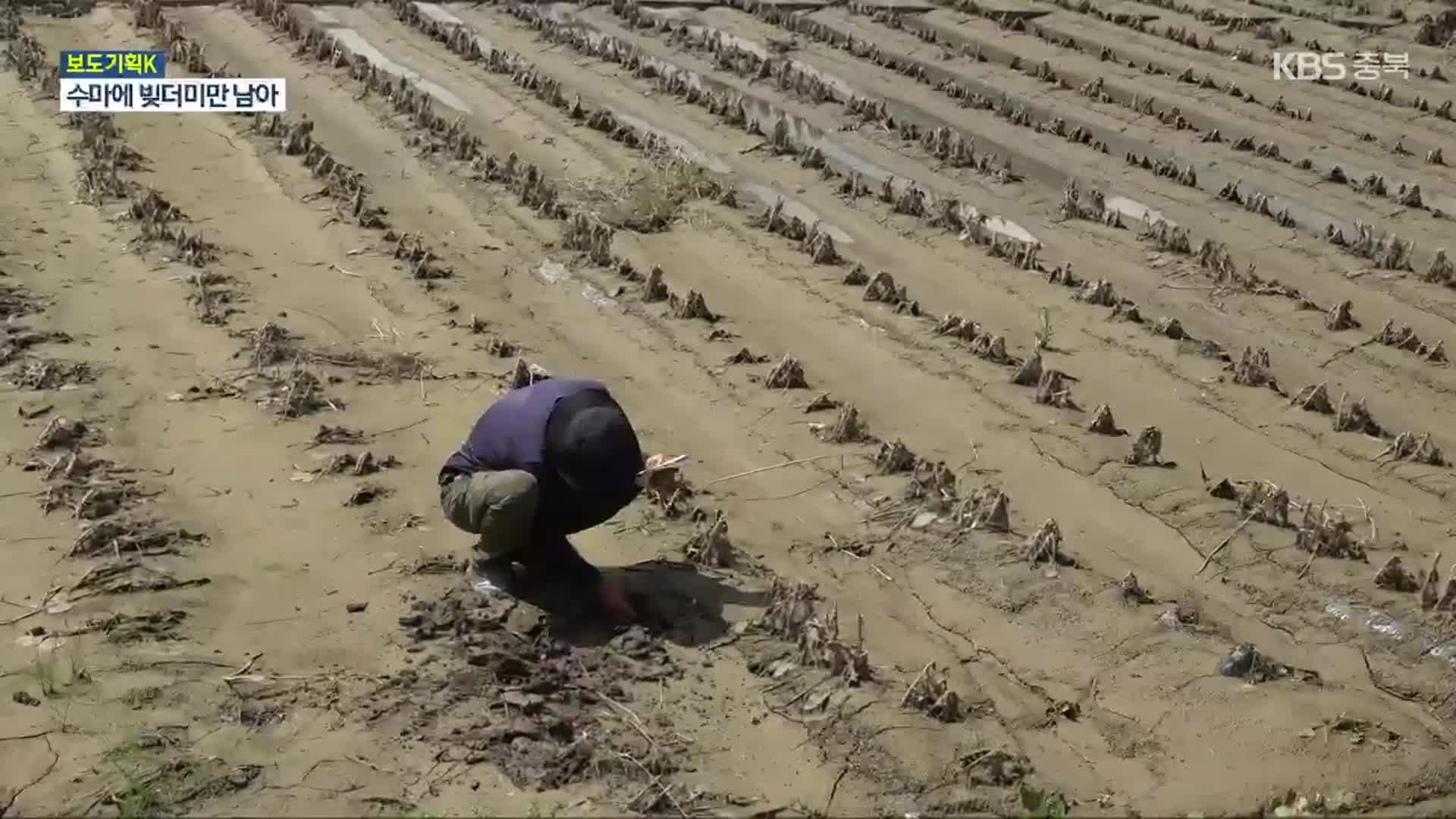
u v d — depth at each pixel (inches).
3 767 222.1
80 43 612.4
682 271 439.8
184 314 387.5
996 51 663.8
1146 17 711.7
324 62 601.3
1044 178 523.8
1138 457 338.3
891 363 386.3
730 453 337.1
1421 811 229.5
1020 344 402.0
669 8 706.8
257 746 228.1
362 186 478.3
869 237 470.9
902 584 286.5
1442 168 542.6
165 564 277.3
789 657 256.5
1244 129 575.8
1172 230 467.8
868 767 231.3
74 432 321.7
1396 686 261.0
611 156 521.0
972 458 339.6
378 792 218.4
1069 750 239.9
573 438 254.1
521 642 253.1
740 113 558.3
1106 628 273.9
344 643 253.8
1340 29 701.9
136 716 234.1
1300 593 288.2
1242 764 237.6
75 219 446.0
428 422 339.3
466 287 418.6
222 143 515.5
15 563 275.7
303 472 313.1
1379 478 338.0
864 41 668.7
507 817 214.1
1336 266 461.1
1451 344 411.8
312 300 402.6
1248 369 382.9
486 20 676.7
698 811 218.4
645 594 272.8
